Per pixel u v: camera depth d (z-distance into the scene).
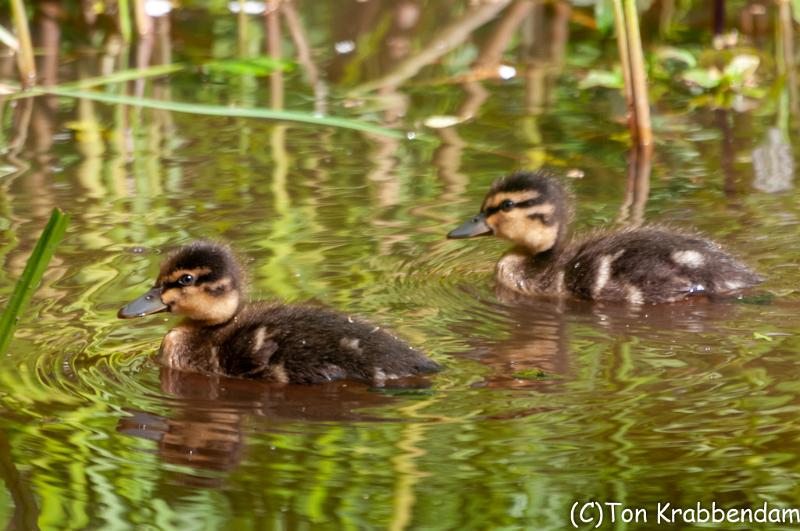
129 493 9.20
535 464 9.42
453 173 16.25
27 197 15.38
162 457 9.70
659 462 9.39
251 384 11.14
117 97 14.85
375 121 18.34
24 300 9.84
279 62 19.55
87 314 12.35
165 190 15.65
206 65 19.28
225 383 11.18
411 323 12.28
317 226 14.55
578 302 13.05
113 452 9.78
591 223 14.60
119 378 11.18
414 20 22.88
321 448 9.77
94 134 17.92
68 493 9.20
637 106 17.09
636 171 16.25
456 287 13.36
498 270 13.75
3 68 20.47
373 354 11.05
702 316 12.34
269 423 10.25
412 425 10.09
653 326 12.14
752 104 18.97
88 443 9.92
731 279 12.96
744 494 9.02
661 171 16.22
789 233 14.06
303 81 20.27
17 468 9.55
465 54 21.36
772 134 17.56
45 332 11.95
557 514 8.84
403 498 9.03
